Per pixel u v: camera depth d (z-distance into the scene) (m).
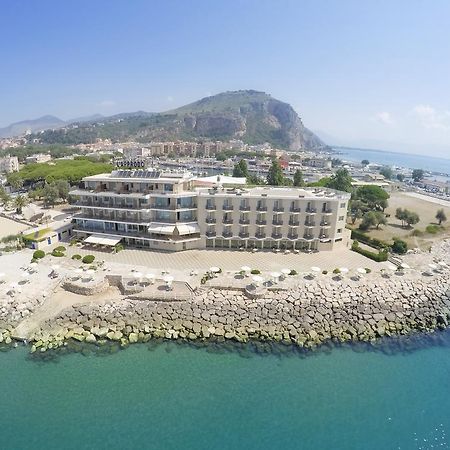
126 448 39.78
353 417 45.22
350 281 71.94
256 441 41.16
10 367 51.66
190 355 55.41
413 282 74.19
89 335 58.25
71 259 79.25
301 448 40.56
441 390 50.38
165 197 84.19
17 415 43.88
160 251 85.81
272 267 77.50
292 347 58.19
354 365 55.00
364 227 112.38
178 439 41.09
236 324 61.72
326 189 96.62
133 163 97.50
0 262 77.12
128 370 51.72
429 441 42.09
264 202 84.25
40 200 146.62
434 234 110.69
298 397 48.09
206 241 88.00
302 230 86.50
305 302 65.75
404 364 55.72
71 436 41.22
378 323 64.75
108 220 87.81
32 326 59.09
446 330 65.25
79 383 49.03
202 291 66.88
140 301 64.38
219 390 48.66
